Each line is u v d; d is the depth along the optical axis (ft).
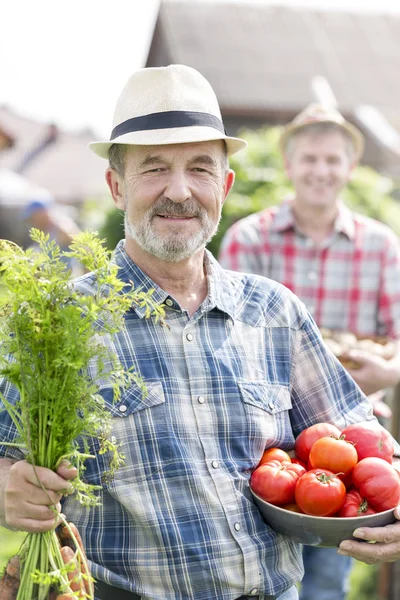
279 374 7.88
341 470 7.07
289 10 65.31
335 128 13.17
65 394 5.89
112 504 6.89
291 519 6.86
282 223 13.37
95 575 6.84
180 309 7.41
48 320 5.73
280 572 7.28
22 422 6.07
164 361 7.22
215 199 7.52
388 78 60.80
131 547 6.81
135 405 6.97
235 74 57.62
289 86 57.36
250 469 7.32
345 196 20.26
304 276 13.37
